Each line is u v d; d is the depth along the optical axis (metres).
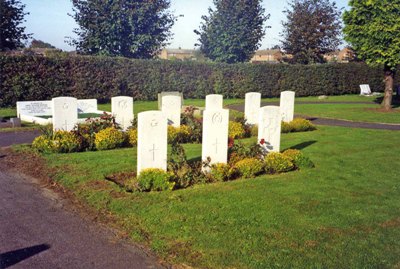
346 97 37.94
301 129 17.70
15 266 5.43
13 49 32.62
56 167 10.29
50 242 6.19
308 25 43.16
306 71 38.00
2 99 22.69
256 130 16.25
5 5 30.39
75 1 33.97
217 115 9.75
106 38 34.34
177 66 31.12
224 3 39.66
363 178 9.80
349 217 7.19
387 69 26.27
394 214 7.39
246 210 7.41
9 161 11.16
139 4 35.25
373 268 5.39
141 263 5.57
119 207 7.56
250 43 40.25
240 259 5.59
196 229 6.55
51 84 24.59
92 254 5.81
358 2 24.36
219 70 33.53
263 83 35.72
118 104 14.86
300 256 5.68
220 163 9.73
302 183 9.25
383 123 20.77
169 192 8.40
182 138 14.38
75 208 7.68
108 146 12.73
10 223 6.91
